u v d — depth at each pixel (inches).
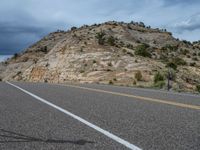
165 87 1045.8
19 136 259.6
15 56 5959.6
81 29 7283.5
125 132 274.8
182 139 249.4
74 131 279.1
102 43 3681.1
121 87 945.5
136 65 2586.1
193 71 3651.6
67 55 3179.1
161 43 7490.2
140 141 242.2
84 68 2741.1
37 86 940.0
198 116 364.2
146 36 7672.2
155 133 271.1
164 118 348.8
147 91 778.8
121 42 6225.4
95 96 612.4
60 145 230.5
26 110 409.7
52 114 375.6
